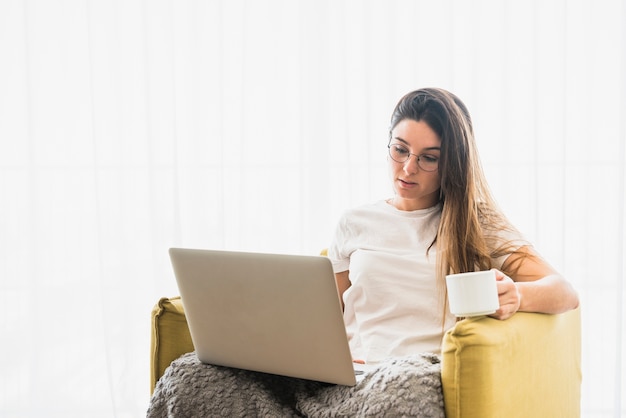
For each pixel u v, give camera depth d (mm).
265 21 2600
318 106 2574
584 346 2508
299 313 1432
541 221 2516
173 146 2617
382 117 2547
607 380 2521
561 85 2480
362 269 1837
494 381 1329
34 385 2740
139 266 2689
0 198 2742
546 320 1555
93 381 2742
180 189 2643
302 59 2574
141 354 2693
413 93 1817
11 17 2707
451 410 1344
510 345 1377
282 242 2629
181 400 1569
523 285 1530
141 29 2648
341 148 2578
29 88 2680
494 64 2510
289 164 2619
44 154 2715
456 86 2525
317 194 2592
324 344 1438
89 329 2742
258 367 1550
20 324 2760
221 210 2621
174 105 2613
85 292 2736
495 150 2520
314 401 1509
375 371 1473
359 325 1838
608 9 2463
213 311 1535
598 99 2482
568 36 2480
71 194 2721
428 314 1759
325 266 1367
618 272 2469
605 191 2502
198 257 1501
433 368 1407
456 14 2518
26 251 2752
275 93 2605
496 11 2500
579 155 2502
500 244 1729
